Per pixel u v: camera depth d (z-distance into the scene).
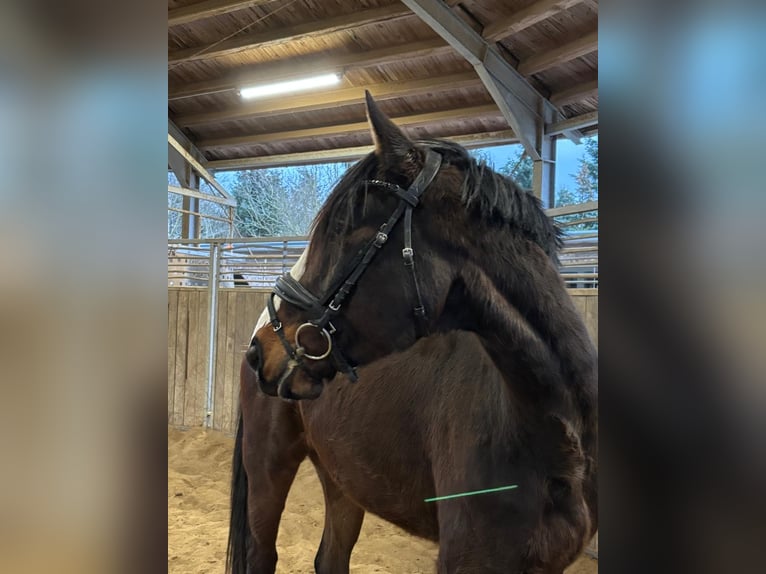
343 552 2.13
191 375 5.57
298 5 5.69
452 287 1.09
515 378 1.10
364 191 1.09
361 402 1.61
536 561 1.13
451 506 1.25
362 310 1.07
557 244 1.23
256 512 2.05
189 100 7.61
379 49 5.98
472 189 1.09
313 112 7.25
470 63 5.64
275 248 5.47
